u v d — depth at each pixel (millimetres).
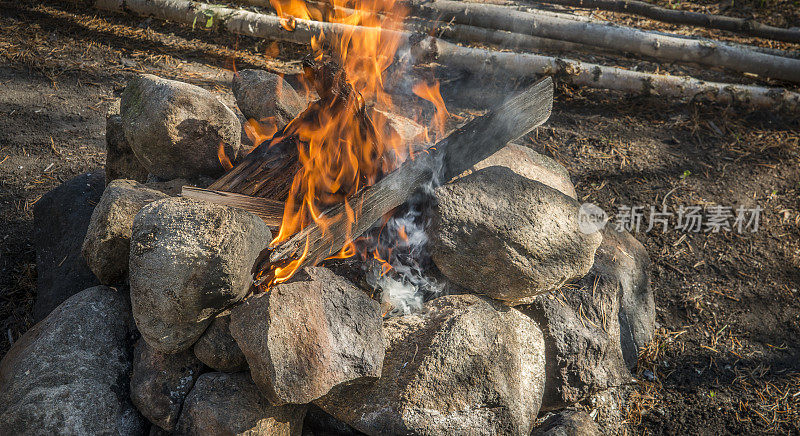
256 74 3578
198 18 5676
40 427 2178
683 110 5297
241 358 2305
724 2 6555
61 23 5750
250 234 2262
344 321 2273
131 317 2592
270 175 2885
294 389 2117
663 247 4070
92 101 4824
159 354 2361
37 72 5055
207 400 2227
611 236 3729
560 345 2883
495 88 5285
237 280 2227
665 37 5340
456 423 2299
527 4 6055
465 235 2643
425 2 5512
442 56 5297
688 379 3352
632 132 5023
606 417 3035
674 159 4766
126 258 2615
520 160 3539
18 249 3590
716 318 3695
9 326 3143
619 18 6293
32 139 4367
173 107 2865
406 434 2236
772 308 3766
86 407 2254
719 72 5762
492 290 2672
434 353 2350
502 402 2391
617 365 3006
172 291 2129
